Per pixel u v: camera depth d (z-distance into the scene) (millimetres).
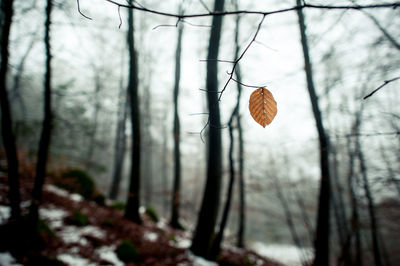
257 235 20203
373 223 6773
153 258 6172
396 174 3836
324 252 5090
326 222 5188
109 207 10219
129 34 8656
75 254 5328
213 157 7102
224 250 8680
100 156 19672
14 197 4855
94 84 11703
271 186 8781
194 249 6938
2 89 4754
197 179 20016
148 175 19188
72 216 7113
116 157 16906
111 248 6121
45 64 5031
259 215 19328
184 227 11828
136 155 9086
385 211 7094
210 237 6926
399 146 5543
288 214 7898
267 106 920
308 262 6961
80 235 6293
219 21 6207
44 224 5707
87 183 10609
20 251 4539
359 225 6504
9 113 4879
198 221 7133
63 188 9852
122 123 16844
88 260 5254
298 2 3445
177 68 10172
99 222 7488
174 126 10156
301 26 4355
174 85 10180
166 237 8117
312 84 5090
